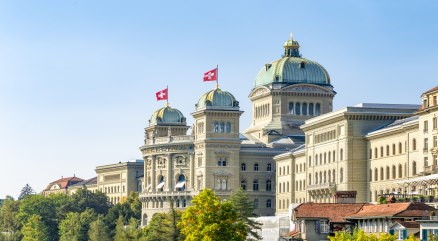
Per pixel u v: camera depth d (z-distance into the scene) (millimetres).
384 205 179750
